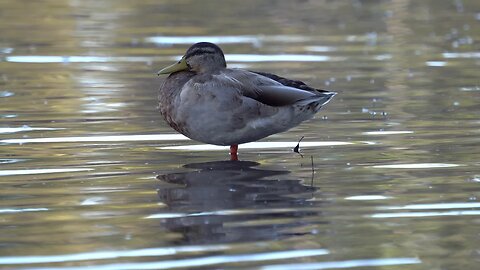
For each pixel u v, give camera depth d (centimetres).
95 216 1025
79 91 1820
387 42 2461
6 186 1147
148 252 909
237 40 2484
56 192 1121
